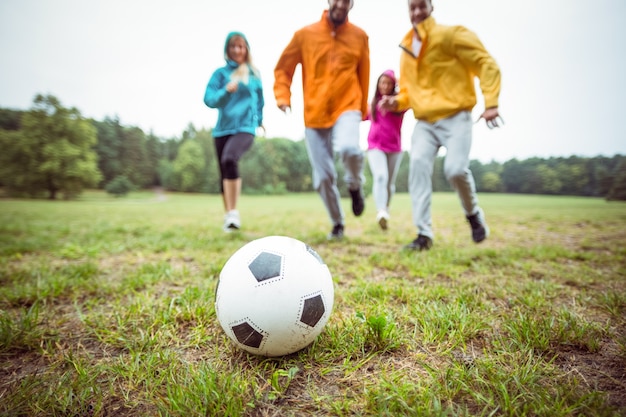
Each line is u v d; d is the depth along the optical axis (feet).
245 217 30.40
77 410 3.71
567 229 19.69
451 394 3.75
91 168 124.67
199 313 6.03
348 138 11.75
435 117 11.29
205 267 9.64
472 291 7.23
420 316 5.71
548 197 111.96
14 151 117.50
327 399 3.80
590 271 9.02
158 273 8.85
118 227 19.43
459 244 13.83
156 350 4.93
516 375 3.92
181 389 3.85
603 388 3.84
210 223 23.52
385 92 15.49
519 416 3.38
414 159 11.78
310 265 4.73
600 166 113.91
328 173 13.02
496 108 9.87
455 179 10.95
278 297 4.32
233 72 14.57
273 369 4.38
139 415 3.63
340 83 11.89
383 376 4.01
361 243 14.01
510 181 136.46
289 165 189.47
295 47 12.46
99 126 189.47
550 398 3.59
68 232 17.57
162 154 244.22
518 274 8.84
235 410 3.48
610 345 4.83
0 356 4.93
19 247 12.49
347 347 4.79
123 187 148.56
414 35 11.56
